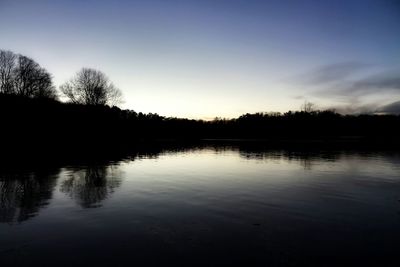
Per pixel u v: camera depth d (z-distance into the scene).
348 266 7.96
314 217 12.30
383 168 28.25
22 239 9.66
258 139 123.81
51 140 61.59
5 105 60.09
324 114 147.88
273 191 17.34
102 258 8.29
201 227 10.91
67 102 78.00
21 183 19.02
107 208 13.34
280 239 9.81
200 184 19.41
